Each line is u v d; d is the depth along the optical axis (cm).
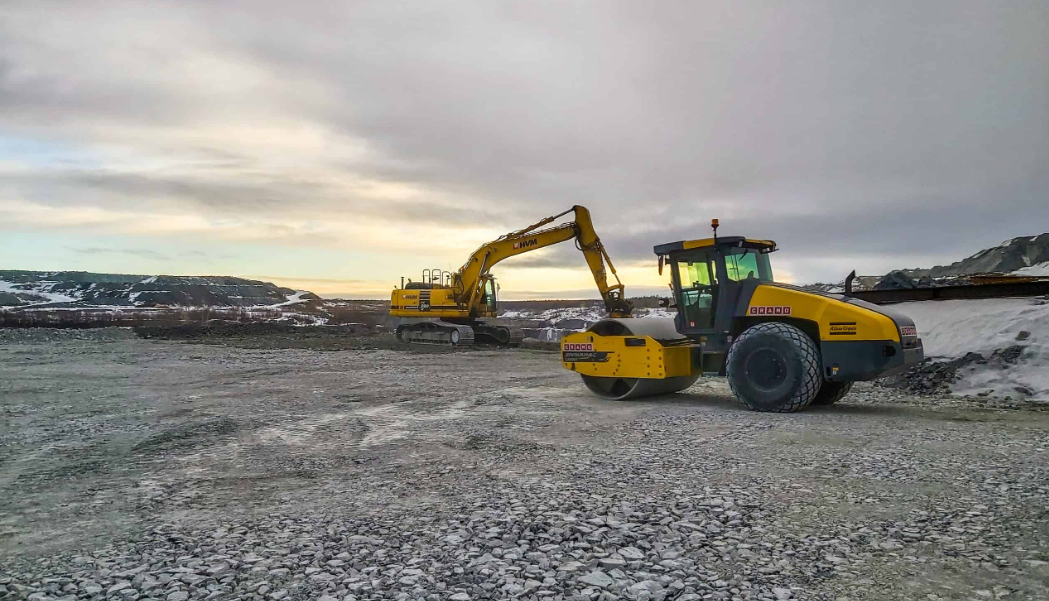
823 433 745
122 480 572
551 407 1000
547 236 2436
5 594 322
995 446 646
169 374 1528
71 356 2058
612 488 507
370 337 3253
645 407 996
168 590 325
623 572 341
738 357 966
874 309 923
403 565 354
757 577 333
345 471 594
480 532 405
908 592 313
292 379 1417
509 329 2762
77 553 383
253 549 382
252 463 633
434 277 2848
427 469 594
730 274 1043
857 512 437
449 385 1308
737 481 524
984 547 369
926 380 1125
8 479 582
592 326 1152
